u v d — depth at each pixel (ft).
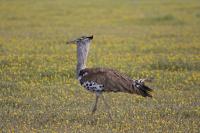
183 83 80.53
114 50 109.60
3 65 90.43
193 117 61.98
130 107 66.18
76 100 69.56
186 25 153.99
